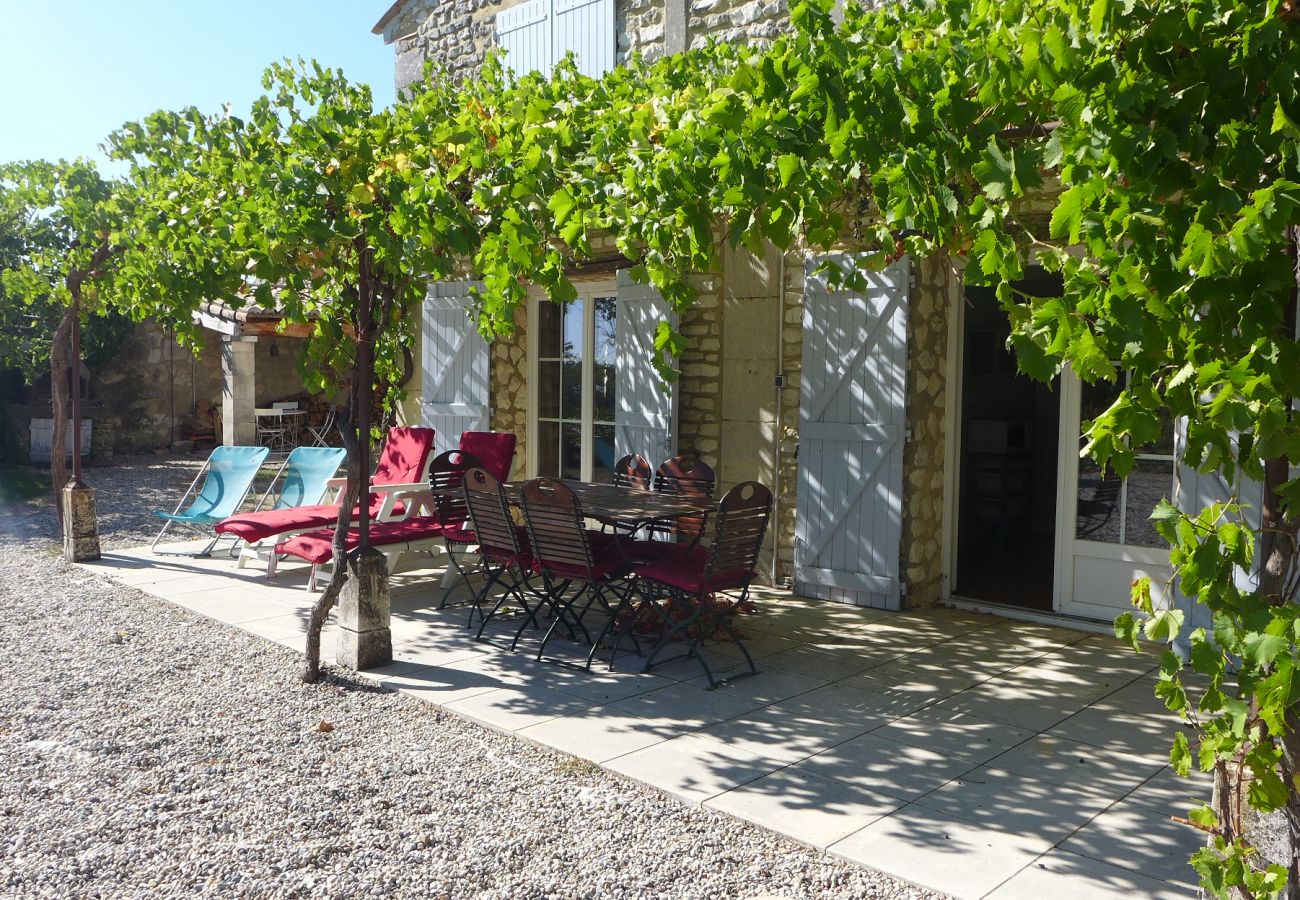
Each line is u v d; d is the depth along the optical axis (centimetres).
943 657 536
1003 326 941
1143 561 582
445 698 462
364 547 509
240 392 1343
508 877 299
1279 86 204
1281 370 199
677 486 645
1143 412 207
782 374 693
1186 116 215
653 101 434
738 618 619
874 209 601
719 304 724
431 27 969
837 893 289
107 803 351
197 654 536
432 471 666
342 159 472
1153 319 206
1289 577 217
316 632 487
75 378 804
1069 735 418
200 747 405
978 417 968
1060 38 240
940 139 300
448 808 347
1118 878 295
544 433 888
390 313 504
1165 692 209
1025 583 722
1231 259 191
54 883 295
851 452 644
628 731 421
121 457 1652
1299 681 177
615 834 327
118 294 773
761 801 350
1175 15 213
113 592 686
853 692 475
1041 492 945
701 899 286
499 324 492
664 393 731
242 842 321
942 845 316
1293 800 208
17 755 396
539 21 854
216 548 862
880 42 339
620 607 540
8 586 705
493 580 585
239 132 533
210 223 545
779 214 362
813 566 669
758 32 699
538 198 437
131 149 591
